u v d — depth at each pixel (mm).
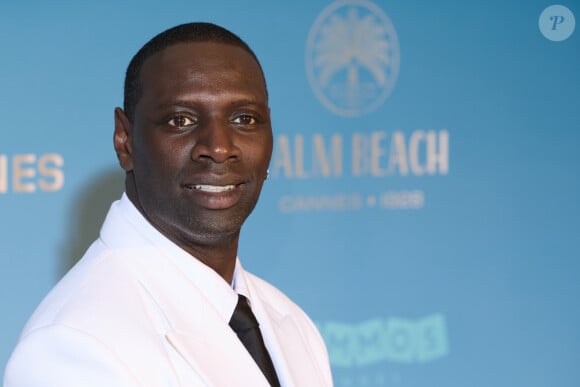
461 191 10336
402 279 10281
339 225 10164
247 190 4215
